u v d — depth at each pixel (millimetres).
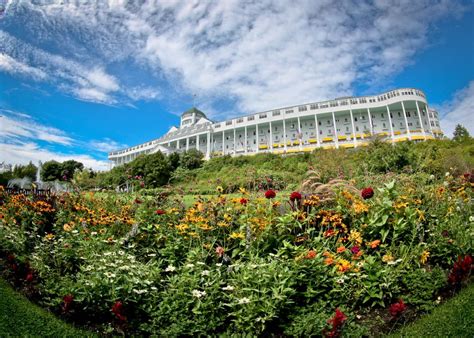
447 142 31781
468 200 6699
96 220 7270
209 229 5961
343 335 3658
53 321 3947
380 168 18719
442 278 4492
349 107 59906
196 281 4383
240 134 72000
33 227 6820
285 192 9617
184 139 79062
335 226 5832
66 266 5211
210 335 3881
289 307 4191
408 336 3502
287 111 63625
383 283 4305
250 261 4898
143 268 4867
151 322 4113
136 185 13492
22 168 45094
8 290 4629
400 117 61156
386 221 5582
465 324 3453
